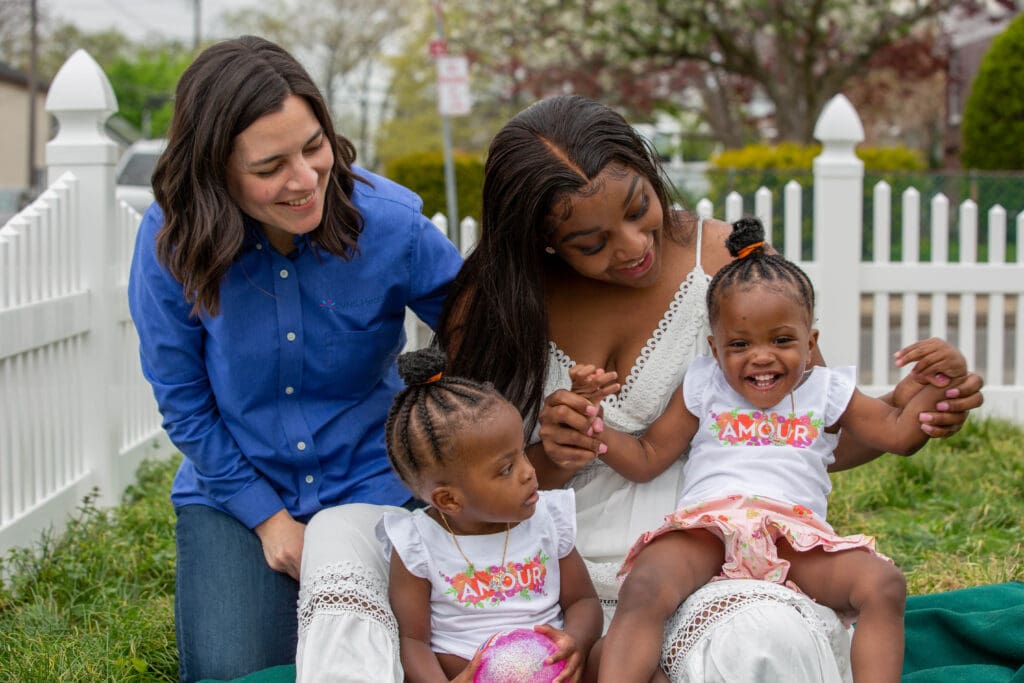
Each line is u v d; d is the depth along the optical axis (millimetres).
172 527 4754
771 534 2641
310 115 2699
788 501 2730
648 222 2752
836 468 3109
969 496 5055
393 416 2646
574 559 2760
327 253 2984
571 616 2705
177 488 3234
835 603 2607
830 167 6348
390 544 2736
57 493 4738
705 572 2650
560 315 3027
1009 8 17312
